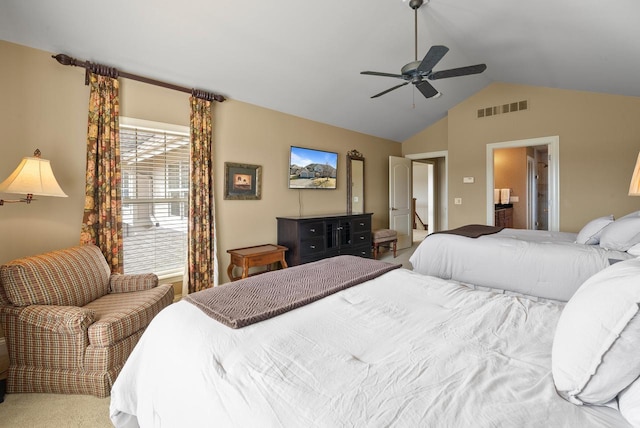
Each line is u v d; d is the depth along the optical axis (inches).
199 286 139.4
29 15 91.5
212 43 117.0
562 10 102.0
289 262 169.0
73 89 108.0
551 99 180.2
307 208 192.7
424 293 63.1
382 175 248.2
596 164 168.6
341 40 129.6
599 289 33.5
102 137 112.0
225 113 151.6
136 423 53.2
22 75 98.7
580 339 31.6
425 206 403.2
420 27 127.6
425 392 32.1
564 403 30.8
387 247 249.0
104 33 102.7
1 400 73.8
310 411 29.8
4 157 96.1
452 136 217.5
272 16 110.7
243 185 158.9
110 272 106.3
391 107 201.2
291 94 162.4
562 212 178.1
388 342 43.4
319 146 199.0
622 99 161.8
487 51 147.2
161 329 50.1
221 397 33.7
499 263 107.5
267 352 40.6
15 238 98.2
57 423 67.1
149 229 131.7
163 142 133.9
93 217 110.0
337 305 56.6
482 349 40.6
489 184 202.7
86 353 75.8
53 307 77.5
